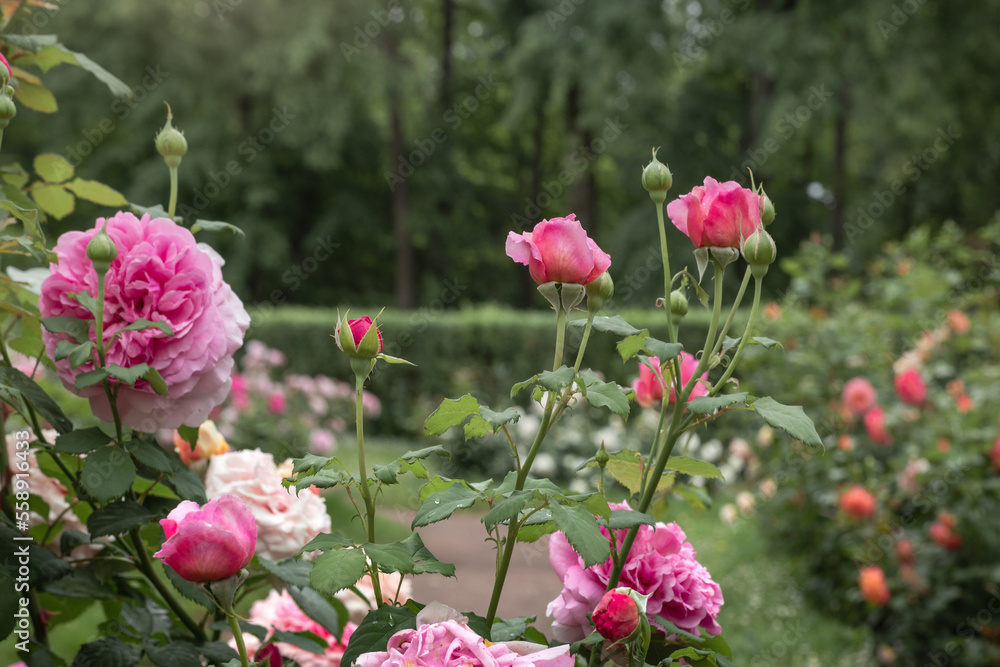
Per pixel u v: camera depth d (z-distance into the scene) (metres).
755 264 0.90
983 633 3.61
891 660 3.75
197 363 1.02
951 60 14.06
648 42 14.78
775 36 13.49
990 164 15.82
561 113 19.84
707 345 0.93
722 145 15.95
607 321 0.91
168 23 16.06
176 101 15.68
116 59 15.40
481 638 0.77
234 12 16.31
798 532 4.81
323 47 15.66
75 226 13.26
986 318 5.12
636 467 1.04
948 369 4.62
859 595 3.95
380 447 8.59
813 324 5.51
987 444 3.71
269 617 1.36
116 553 1.20
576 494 0.84
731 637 3.78
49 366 1.22
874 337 5.31
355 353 0.85
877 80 13.70
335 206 18.12
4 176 1.32
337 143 16.64
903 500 4.10
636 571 0.97
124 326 1.00
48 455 1.22
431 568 0.83
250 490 1.24
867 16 13.34
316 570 0.77
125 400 1.02
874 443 4.42
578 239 0.84
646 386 1.20
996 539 3.57
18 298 1.26
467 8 20.28
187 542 0.77
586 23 15.16
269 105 17.42
